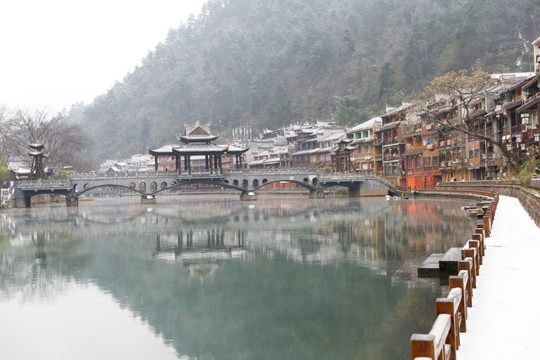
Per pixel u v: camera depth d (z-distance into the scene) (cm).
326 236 4572
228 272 3150
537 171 5216
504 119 7756
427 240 3972
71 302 2556
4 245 4638
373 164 12938
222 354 1814
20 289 2838
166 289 2775
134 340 1988
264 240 4481
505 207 4484
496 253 2119
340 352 1764
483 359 942
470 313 1248
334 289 2578
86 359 1802
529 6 15912
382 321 2034
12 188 10438
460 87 8212
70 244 4638
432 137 10625
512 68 13950
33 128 13775
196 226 5938
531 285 1530
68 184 10569
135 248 4303
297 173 11425
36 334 2083
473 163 9075
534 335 1072
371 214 6612
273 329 2053
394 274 2822
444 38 16262
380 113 15912
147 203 11156
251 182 11200
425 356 682
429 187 10694
